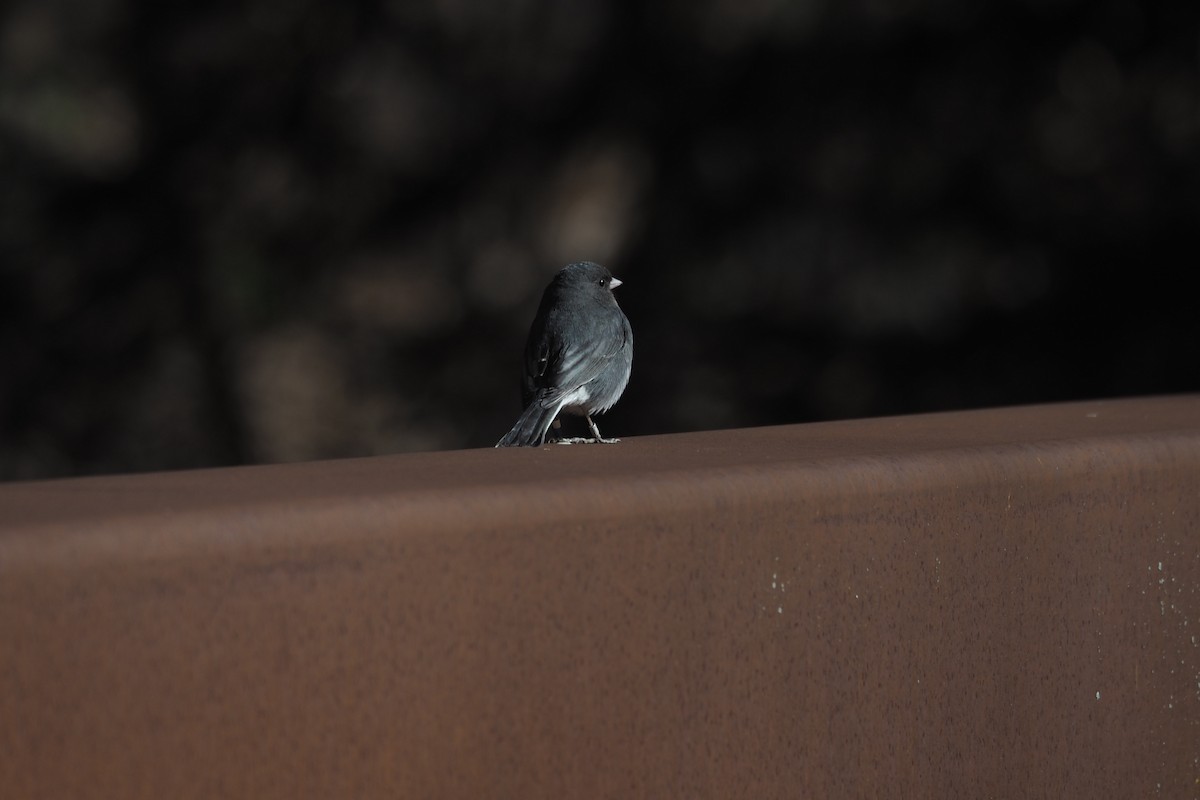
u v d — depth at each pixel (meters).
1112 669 4.19
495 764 3.13
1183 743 4.35
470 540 3.09
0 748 2.61
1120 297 17.09
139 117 20.25
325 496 3.02
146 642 2.74
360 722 2.97
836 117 17.89
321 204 20.73
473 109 20.33
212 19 20.17
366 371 20.78
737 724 3.49
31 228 20.23
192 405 20.89
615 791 3.31
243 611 2.84
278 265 20.91
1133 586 4.23
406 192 20.86
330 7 20.23
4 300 20.41
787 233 17.69
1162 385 16.81
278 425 20.67
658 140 19.56
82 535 2.69
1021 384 17.20
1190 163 16.27
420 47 20.23
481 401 20.41
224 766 2.82
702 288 18.48
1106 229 16.58
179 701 2.78
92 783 2.70
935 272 16.91
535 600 3.18
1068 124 16.69
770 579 3.54
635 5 19.62
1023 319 17.23
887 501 3.72
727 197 18.83
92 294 20.67
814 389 17.77
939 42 17.39
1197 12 16.42
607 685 3.29
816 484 3.61
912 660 3.79
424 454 4.23
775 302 17.81
